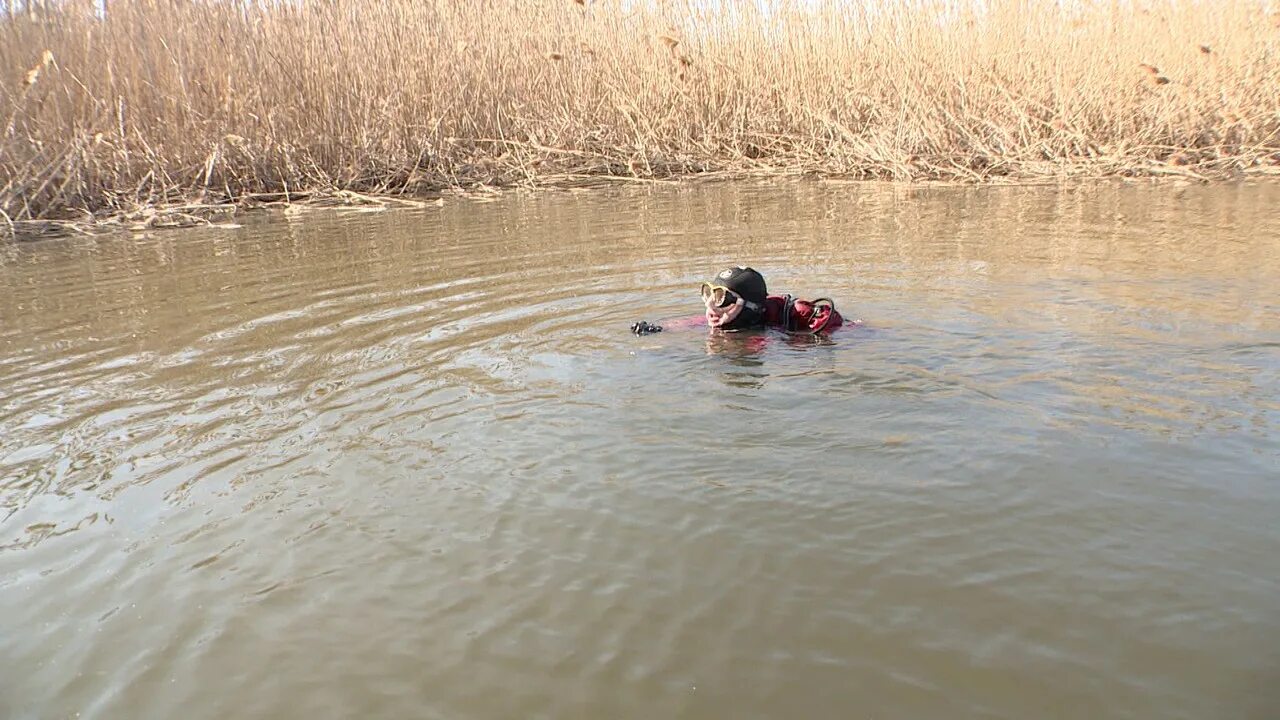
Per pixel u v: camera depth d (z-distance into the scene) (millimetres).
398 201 12891
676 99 15906
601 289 7008
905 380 4715
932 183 13414
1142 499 3377
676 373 4965
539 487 3689
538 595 2980
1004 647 2611
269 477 3885
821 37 16000
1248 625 2648
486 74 15547
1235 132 13992
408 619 2896
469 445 4109
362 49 14266
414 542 3332
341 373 5145
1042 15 15039
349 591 3053
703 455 3908
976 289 6570
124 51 12305
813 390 4625
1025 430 4027
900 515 3342
